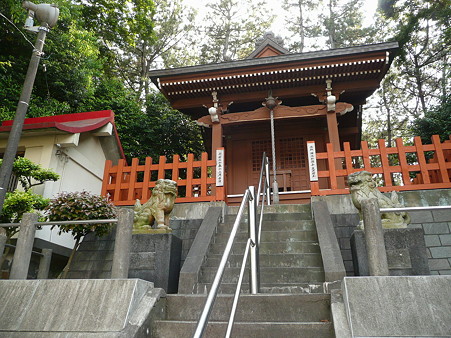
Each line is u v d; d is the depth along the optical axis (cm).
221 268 228
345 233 639
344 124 1338
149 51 2355
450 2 1705
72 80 1451
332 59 1011
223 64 1058
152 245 523
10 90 1244
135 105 1764
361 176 548
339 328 268
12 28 1243
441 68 2017
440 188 720
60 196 595
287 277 518
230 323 243
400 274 456
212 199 791
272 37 1360
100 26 1912
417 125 1466
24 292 316
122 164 855
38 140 821
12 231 620
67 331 283
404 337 254
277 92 1142
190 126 1706
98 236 648
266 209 770
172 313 343
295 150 1287
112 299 299
